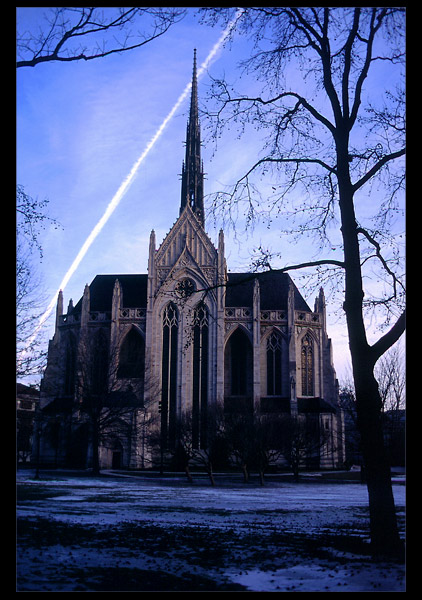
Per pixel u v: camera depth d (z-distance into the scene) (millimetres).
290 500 42094
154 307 108312
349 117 21781
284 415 94812
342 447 105500
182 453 83750
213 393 103750
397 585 13547
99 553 16891
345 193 21359
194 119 132250
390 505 18938
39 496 40094
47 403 115625
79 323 113562
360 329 20328
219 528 23922
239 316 109500
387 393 84312
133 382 104250
